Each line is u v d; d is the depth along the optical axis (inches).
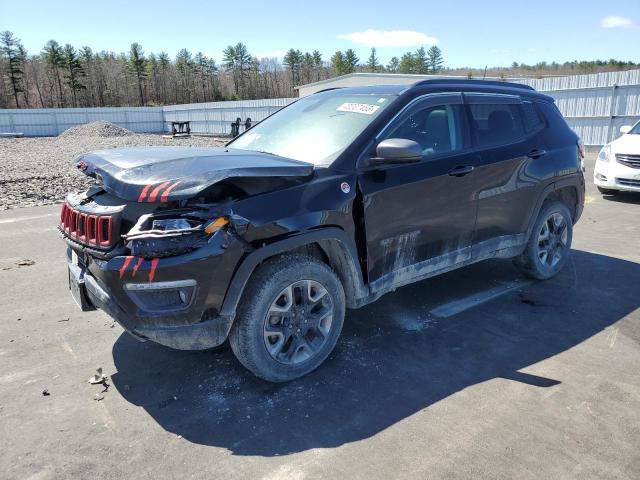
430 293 188.2
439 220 153.5
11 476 95.0
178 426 110.9
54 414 114.4
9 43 3523.6
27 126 1820.9
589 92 819.4
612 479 94.7
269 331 122.6
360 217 133.2
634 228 293.4
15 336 152.4
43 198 389.7
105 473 96.3
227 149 154.9
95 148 898.7
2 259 229.1
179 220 108.7
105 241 112.7
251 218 113.4
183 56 4690.0
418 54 4847.4
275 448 103.7
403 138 145.3
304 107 170.6
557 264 203.5
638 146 366.3
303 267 123.9
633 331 157.8
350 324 161.6
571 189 207.0
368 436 107.3
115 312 111.6
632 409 116.6
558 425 110.5
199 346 115.6
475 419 112.8
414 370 134.3
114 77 4183.1
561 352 144.2
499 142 172.1
